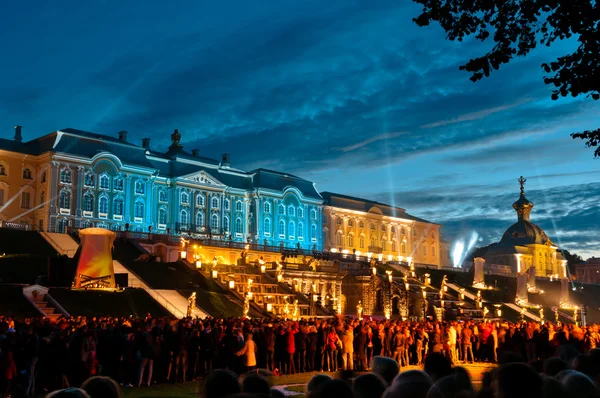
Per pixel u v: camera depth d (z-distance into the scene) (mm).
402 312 81562
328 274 84562
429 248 149875
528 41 17609
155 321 31359
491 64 17859
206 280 65188
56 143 91312
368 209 135750
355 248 131750
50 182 89188
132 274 61344
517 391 6457
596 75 16703
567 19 16297
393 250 140500
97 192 93875
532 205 164875
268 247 98938
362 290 86875
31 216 90250
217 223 109938
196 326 29375
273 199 116875
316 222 124500
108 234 53500
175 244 85188
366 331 34375
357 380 7242
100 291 50906
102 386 6512
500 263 155375
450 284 99438
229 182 113938
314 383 7180
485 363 40156
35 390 23859
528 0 17047
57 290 48594
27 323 29625
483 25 17938
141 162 100750
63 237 77062
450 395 7281
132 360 25453
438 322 40750
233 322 33781
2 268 57375
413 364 37969
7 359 20625
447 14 17891
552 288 124812
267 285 70812
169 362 26766
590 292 130250
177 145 113375
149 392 23734
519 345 37562
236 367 28219
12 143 91938
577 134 19797
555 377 7371
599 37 16328
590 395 6742
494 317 81812
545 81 17609
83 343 22906
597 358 10039
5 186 88375
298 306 66250
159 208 103188
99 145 96562
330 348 33062
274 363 31859
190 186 106688
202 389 6789
